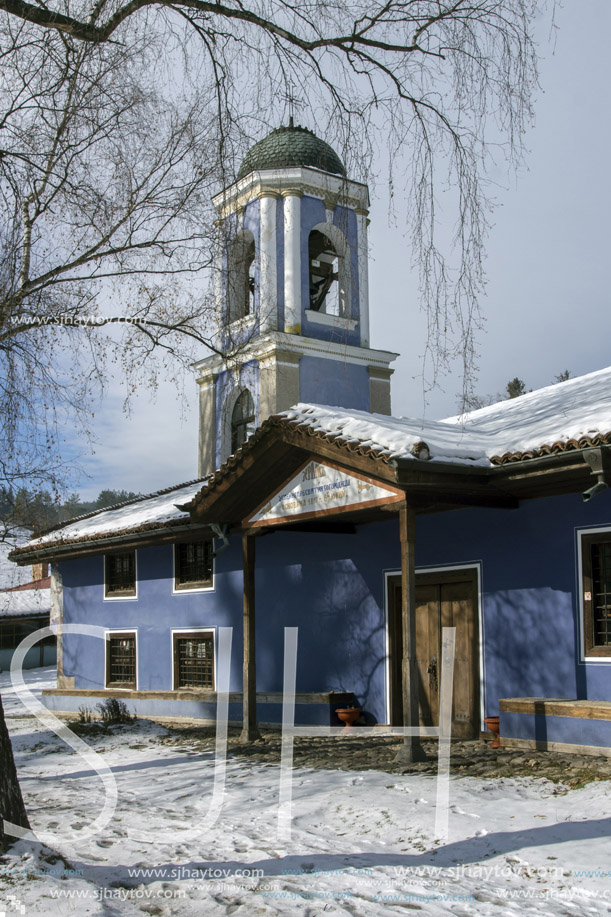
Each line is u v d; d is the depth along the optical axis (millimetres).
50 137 10438
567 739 9922
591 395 13117
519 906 5238
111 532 17609
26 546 20578
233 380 13328
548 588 11078
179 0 8508
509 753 10070
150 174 11406
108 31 8656
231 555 16422
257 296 21828
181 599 17484
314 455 11656
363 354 23031
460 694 12234
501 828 6855
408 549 10188
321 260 24047
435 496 10492
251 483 12500
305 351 22031
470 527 12195
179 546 17719
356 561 14109
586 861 5910
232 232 11820
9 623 39062
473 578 12117
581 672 10578
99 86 10016
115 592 19359
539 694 11055
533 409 13859
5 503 12367
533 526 11328
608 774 8414
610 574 10477
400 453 9820
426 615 12930
